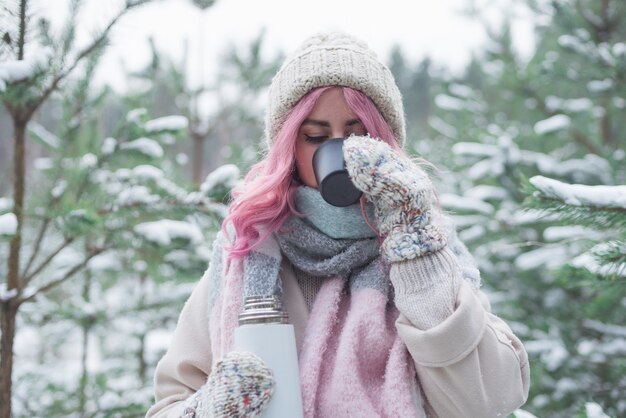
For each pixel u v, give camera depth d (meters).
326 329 1.11
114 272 3.11
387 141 1.15
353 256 1.14
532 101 3.86
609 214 1.32
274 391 0.96
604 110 3.78
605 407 2.75
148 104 2.98
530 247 3.38
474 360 1.01
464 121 4.66
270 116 1.23
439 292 1.02
